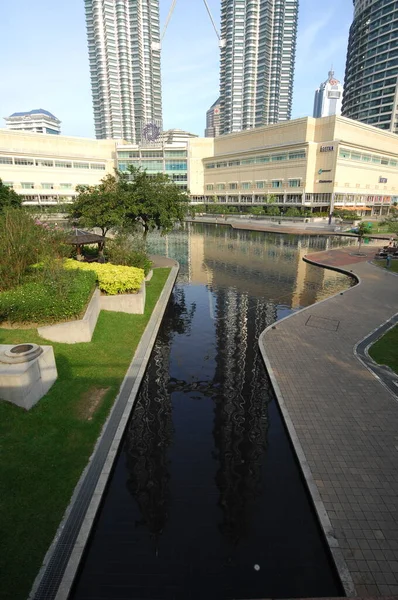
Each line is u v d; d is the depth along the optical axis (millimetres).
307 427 7770
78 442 7117
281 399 8844
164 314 15883
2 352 8148
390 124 94812
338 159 61250
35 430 7215
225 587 4895
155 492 6473
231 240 43906
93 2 121625
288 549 5406
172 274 23172
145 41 128375
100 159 85375
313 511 5910
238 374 10820
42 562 4801
